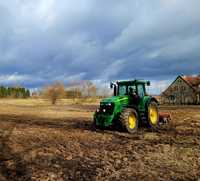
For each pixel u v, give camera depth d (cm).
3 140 1030
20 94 11325
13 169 692
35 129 1321
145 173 663
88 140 1055
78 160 776
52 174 657
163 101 5312
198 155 820
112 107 1228
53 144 970
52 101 5706
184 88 5006
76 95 7606
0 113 2333
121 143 1006
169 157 805
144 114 1341
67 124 1544
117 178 630
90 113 2425
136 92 1305
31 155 820
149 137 1123
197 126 1428
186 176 638
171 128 1361
